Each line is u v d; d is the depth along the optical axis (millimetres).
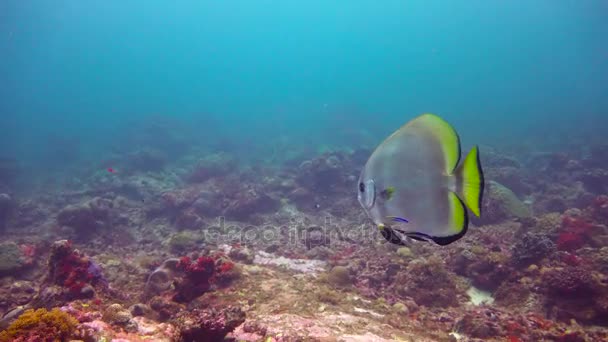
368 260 5289
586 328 3326
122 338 2621
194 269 3998
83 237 7250
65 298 3646
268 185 9922
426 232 1096
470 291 4445
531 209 7594
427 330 3408
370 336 2926
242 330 2824
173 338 2805
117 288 4453
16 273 5363
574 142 16016
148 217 8688
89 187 11625
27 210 9125
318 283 4375
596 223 5555
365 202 1237
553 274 3811
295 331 2846
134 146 17234
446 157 1088
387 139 1212
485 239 5512
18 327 2207
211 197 9102
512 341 3223
